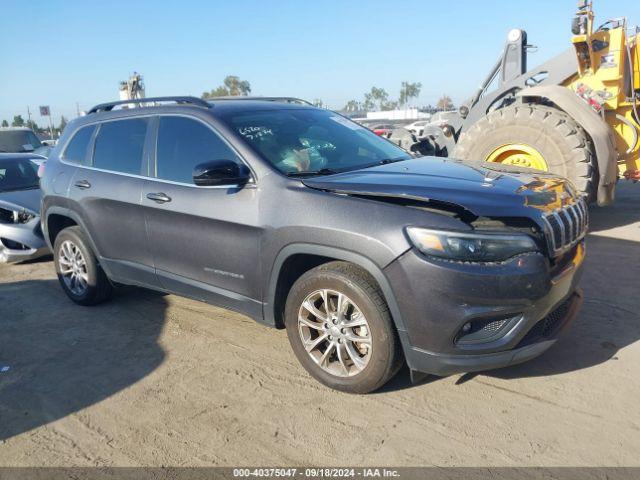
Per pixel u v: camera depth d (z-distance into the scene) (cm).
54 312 525
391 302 309
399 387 349
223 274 391
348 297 327
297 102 508
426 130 930
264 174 367
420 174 358
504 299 291
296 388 357
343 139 437
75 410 347
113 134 486
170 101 450
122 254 472
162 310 512
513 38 812
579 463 270
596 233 688
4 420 340
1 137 1411
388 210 312
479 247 291
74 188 504
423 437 297
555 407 317
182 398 353
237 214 371
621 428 294
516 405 321
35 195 756
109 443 310
